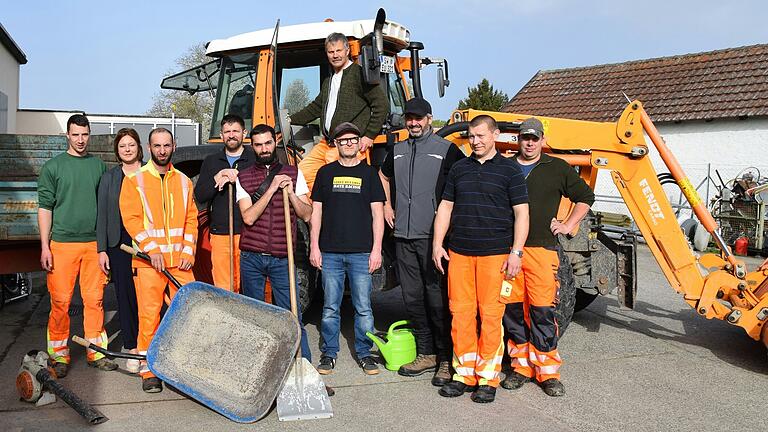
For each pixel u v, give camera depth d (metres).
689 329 6.30
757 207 12.07
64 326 4.74
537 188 4.45
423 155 4.64
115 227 4.75
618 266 5.80
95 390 4.41
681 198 14.60
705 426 3.96
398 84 6.27
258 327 4.14
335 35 5.18
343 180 4.68
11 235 5.10
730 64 16.41
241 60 6.22
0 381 4.56
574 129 5.50
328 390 4.37
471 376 4.43
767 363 5.25
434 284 4.62
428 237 4.63
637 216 5.52
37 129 22.22
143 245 4.38
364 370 4.82
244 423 3.89
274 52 4.94
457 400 4.32
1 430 3.73
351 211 4.67
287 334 3.95
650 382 4.75
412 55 6.25
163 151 4.48
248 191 4.45
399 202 4.70
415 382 4.66
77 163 4.73
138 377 4.70
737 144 15.05
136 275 4.47
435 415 4.05
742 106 14.95
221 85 6.34
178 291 4.26
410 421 3.96
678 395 4.49
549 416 4.07
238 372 4.11
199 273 5.50
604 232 6.19
